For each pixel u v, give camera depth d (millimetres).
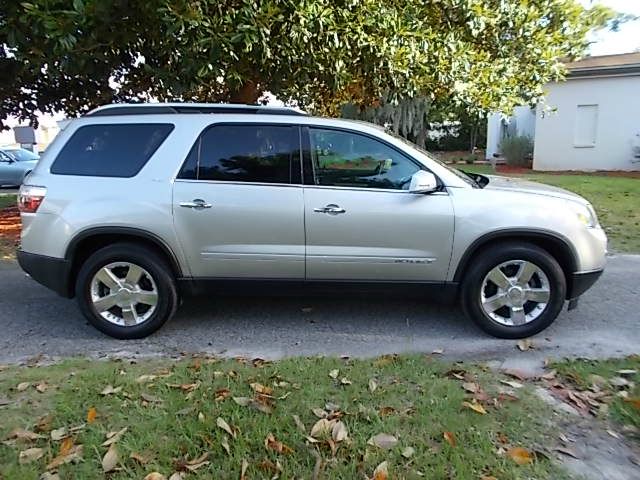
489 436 2855
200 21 5719
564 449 2760
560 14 9062
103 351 4219
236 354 4113
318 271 4422
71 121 4598
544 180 15734
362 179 4371
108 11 5770
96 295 4484
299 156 4359
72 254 4398
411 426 2953
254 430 2895
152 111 4531
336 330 4652
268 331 4645
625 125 18578
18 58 6793
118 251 4410
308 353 4125
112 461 2637
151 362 3951
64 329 4738
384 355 4020
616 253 7414
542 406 3193
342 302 5406
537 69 9344
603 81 18609
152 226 4320
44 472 2566
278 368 3738
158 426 2951
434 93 8656
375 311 5141
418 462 2627
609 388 3420
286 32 6227
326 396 3305
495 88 8797
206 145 4387
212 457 2674
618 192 12844
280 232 4336
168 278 4461
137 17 6098
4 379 3602
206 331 4652
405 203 4293
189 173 4363
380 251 4359
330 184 4348
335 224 4316
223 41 5859
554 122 19609
